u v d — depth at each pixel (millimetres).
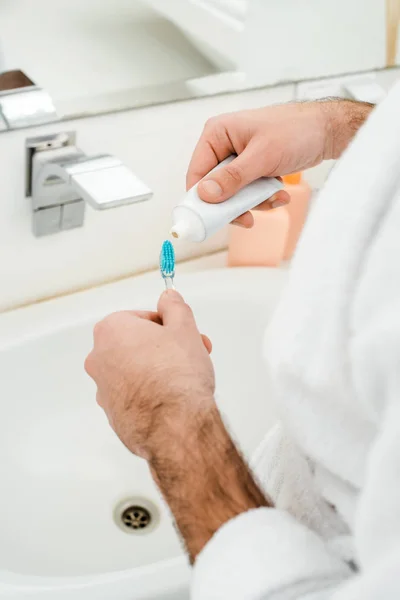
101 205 759
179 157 986
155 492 981
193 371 503
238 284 1029
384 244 354
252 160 659
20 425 952
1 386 921
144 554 901
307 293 412
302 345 411
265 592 403
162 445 476
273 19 945
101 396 546
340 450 432
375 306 349
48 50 833
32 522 883
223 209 644
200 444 467
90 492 953
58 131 854
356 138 432
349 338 385
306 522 536
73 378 985
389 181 386
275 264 1081
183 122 951
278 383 438
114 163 826
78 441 985
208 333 1043
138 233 1029
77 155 855
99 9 847
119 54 874
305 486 533
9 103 821
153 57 896
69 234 961
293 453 545
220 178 637
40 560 842
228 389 1045
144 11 863
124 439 517
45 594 643
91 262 1011
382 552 326
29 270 960
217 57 937
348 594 333
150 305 1010
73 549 877
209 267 1110
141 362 510
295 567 411
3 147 830
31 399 958
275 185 695
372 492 328
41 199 881
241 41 941
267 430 989
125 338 529
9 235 913
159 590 655
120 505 959
